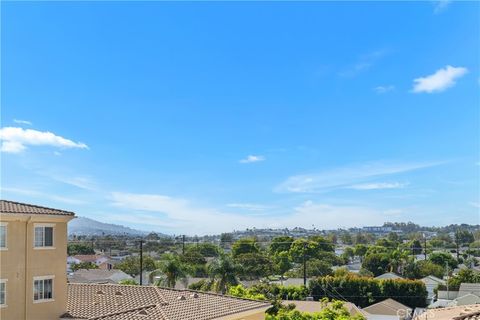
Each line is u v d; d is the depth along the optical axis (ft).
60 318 103.35
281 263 434.71
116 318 92.53
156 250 473.67
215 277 223.30
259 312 111.55
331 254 475.72
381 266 442.50
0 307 94.58
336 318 161.68
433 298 299.38
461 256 517.14
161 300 105.09
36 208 104.58
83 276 279.90
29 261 99.71
